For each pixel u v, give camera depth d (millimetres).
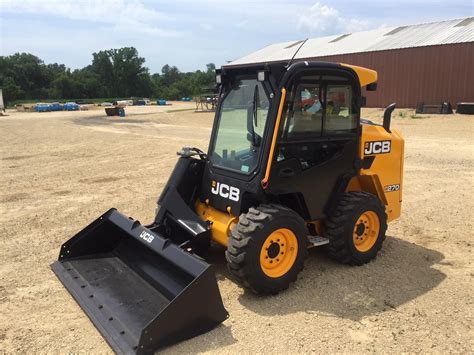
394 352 3625
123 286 4441
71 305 4383
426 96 28906
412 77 29469
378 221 5152
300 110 4445
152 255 4641
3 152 14602
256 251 4137
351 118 4883
